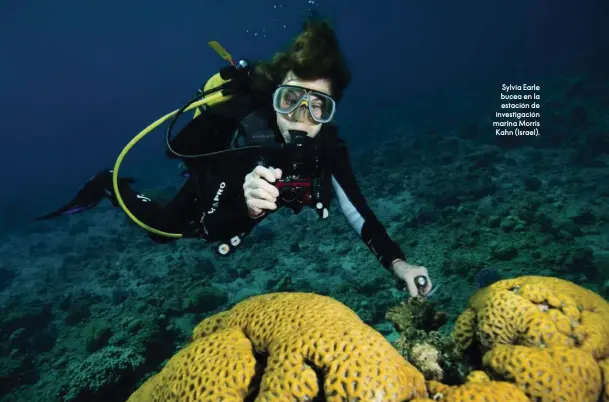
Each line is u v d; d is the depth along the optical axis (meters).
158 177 24.97
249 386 1.58
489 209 9.28
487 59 39.25
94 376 5.52
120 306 9.05
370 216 2.96
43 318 9.11
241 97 2.60
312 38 2.42
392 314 2.47
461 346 2.33
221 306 8.03
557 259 6.67
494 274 3.51
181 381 1.59
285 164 2.38
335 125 2.67
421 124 21.38
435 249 8.27
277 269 9.30
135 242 13.22
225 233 2.49
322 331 1.53
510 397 1.55
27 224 18.91
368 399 1.36
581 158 11.53
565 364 1.70
